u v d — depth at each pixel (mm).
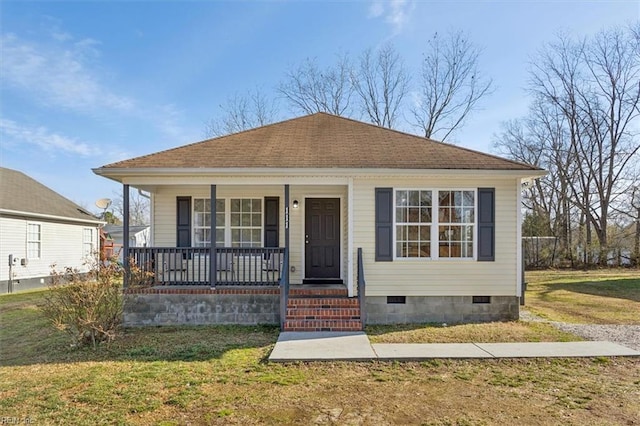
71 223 18906
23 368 5898
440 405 4531
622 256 22969
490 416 4230
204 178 9094
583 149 24406
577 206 24672
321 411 4379
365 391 4977
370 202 9164
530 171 8688
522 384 5180
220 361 6160
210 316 8875
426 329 8242
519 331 7984
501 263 9117
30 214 15742
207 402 4609
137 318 8812
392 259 9078
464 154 9688
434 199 9148
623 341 7207
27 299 13141
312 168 8766
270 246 10758
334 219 10797
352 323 8188
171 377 5434
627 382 5234
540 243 22906
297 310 8531
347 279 9477
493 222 9125
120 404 4551
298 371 5730
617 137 23828
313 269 10719
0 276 14609
